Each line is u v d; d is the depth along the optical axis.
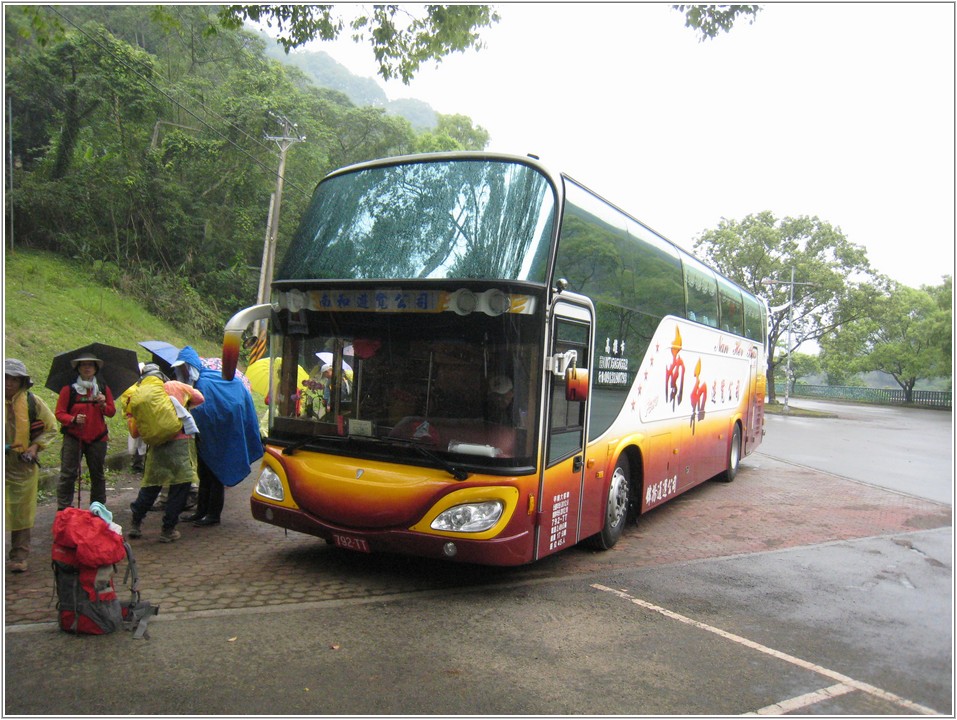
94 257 26.28
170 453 6.43
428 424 5.34
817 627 5.16
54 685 3.71
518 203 5.46
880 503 10.89
